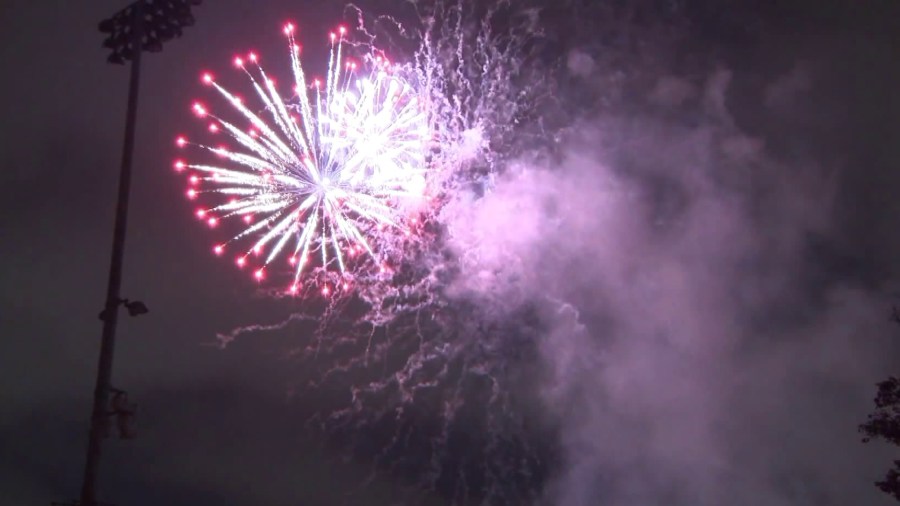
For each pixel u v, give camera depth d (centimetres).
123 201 1520
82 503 1373
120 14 1599
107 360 1441
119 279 1488
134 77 1573
